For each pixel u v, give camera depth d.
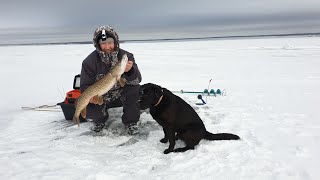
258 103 6.47
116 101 4.63
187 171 3.27
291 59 18.67
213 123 4.96
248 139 4.16
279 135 4.33
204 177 3.13
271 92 7.81
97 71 4.39
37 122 5.37
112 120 5.15
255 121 5.05
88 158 3.67
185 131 3.84
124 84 4.11
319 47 30.66
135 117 4.44
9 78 12.01
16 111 6.29
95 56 4.37
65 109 5.23
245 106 6.17
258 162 3.42
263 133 4.43
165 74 12.73
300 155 3.61
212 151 3.76
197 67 15.57
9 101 7.38
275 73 12.26
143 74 12.79
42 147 4.12
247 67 14.96
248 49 32.44
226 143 3.93
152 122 5.05
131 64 3.98
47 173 3.28
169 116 3.76
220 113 5.56
